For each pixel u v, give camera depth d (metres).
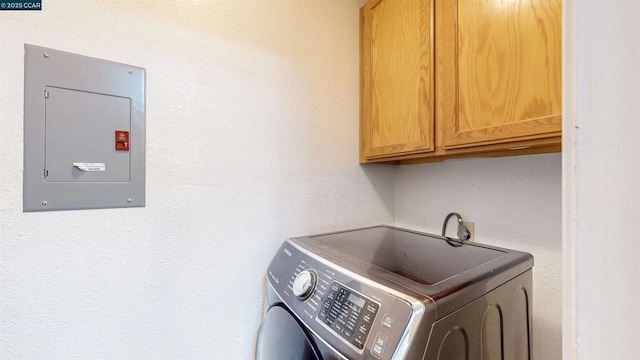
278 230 1.18
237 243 1.09
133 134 0.90
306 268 0.87
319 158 1.29
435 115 1.00
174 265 0.97
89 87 0.84
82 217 0.83
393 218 1.55
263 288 1.14
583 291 0.33
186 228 0.99
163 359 0.94
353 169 1.40
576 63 0.34
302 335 0.75
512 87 0.77
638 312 0.30
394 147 1.18
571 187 0.34
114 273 0.87
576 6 0.34
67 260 0.81
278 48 1.18
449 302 0.61
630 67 0.31
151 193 0.93
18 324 0.75
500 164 1.12
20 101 0.75
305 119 1.25
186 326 0.99
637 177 0.30
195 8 1.01
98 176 0.85
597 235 0.32
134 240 0.90
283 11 1.19
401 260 0.88
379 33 1.27
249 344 1.11
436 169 1.36
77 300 0.82
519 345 0.81
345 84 1.36
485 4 0.84
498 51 0.81
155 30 0.94
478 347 0.67
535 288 1.01
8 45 0.74
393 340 0.55
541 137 0.72
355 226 1.41
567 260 0.34
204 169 1.02
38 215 0.77
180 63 0.98
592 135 0.33
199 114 1.01
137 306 0.91
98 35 0.85
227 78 1.07
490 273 0.73
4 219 0.74
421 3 1.05
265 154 1.15
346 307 0.68
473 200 1.21
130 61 0.90
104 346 0.86
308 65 1.26
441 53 0.98
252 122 1.12
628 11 0.31
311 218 1.27
